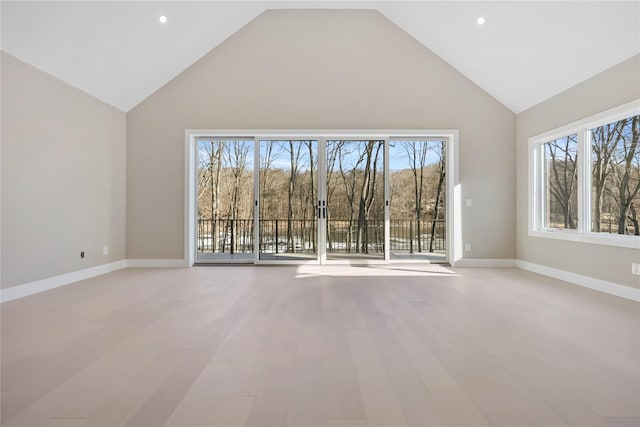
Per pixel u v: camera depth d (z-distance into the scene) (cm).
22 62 387
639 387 186
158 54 509
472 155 584
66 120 452
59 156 441
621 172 394
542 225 533
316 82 585
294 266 584
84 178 485
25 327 281
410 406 168
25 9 346
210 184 633
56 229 436
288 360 220
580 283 439
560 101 477
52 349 237
